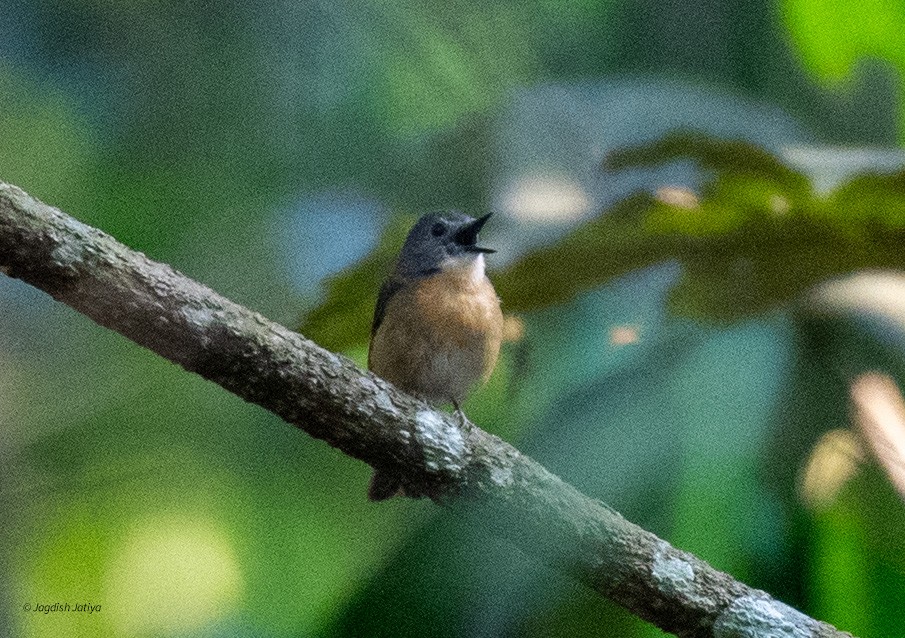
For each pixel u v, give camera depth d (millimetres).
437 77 10625
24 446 11047
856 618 6746
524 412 7832
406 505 9898
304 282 8875
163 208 10648
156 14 11141
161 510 11336
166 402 11227
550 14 10516
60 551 11320
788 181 6098
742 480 6527
